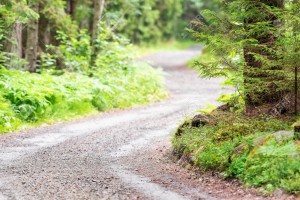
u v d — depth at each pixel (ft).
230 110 44.57
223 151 35.24
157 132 54.75
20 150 45.24
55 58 84.94
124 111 71.56
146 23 208.64
